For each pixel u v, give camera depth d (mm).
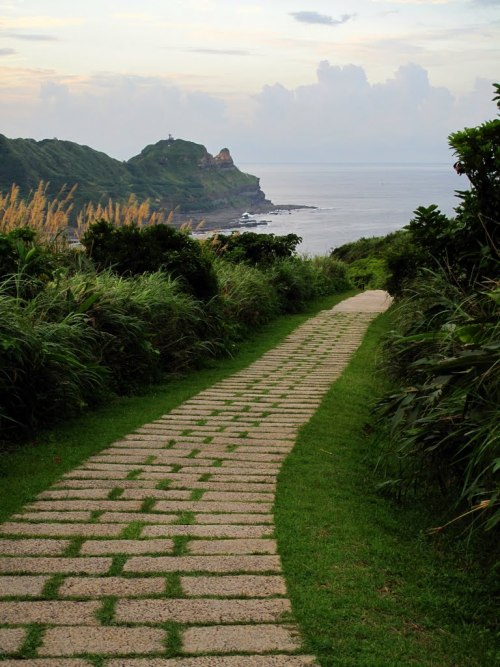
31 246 8555
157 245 10570
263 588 3342
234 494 4641
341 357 10336
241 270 14258
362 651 2863
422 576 3652
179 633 2930
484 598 3477
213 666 2699
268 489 4746
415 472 4711
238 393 7891
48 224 9969
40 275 7977
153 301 8867
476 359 3779
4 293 7469
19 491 4633
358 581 3482
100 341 7641
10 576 3430
